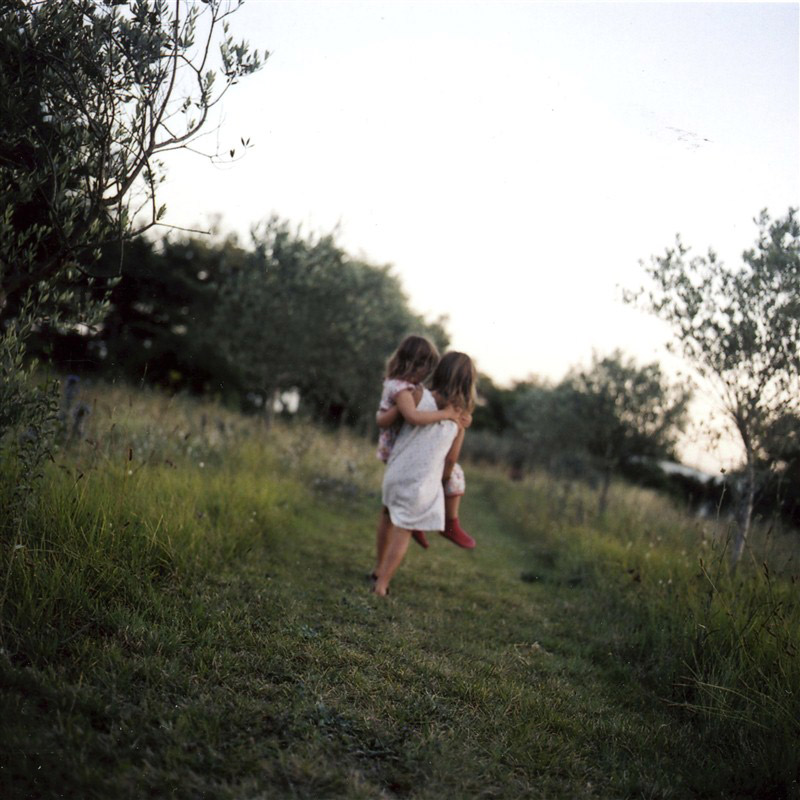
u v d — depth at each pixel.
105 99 2.98
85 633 2.81
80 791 1.86
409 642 3.63
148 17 2.95
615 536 7.53
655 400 10.98
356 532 7.11
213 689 2.58
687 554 5.57
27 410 2.85
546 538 8.50
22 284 3.05
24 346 3.00
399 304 17.70
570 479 13.45
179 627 3.09
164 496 4.60
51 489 3.65
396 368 4.84
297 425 10.88
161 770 2.00
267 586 4.08
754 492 5.08
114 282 3.29
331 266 12.21
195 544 4.16
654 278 5.26
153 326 20.23
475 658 3.63
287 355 11.78
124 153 3.02
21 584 2.85
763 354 4.93
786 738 2.69
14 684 2.29
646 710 3.31
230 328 12.02
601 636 4.38
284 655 3.05
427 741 2.50
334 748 2.35
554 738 2.76
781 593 3.97
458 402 4.76
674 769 2.63
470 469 21.75
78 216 3.22
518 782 2.36
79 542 3.40
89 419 5.13
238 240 12.22
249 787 2.01
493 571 6.30
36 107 2.99
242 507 5.40
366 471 10.16
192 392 15.98
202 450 7.03
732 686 3.18
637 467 13.30
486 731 2.72
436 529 4.72
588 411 11.29
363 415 15.76
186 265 20.64
